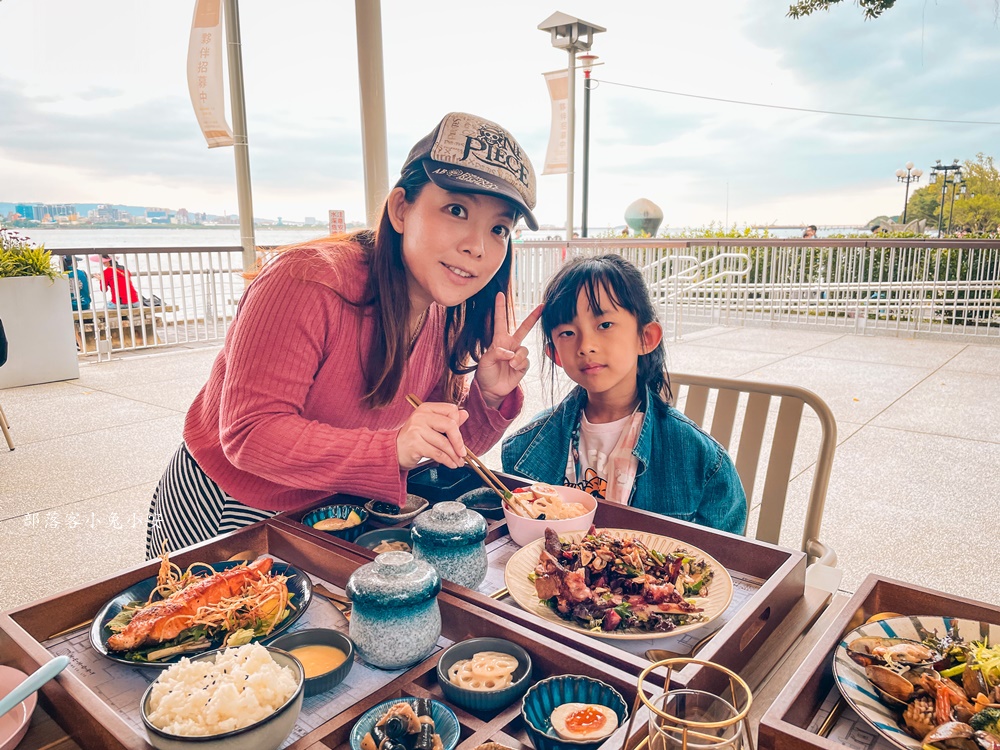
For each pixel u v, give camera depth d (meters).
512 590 1.12
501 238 1.43
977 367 7.21
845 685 0.84
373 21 5.08
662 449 1.79
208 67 8.91
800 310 10.40
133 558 3.14
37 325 6.81
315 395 1.53
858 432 4.95
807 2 10.07
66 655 0.98
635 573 1.12
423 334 1.70
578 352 1.72
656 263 9.58
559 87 11.70
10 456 4.63
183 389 6.65
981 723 0.75
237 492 1.62
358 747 0.74
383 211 1.44
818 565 1.38
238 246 9.70
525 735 0.80
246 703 0.73
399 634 0.90
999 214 22.72
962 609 0.99
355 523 1.41
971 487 3.90
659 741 0.62
